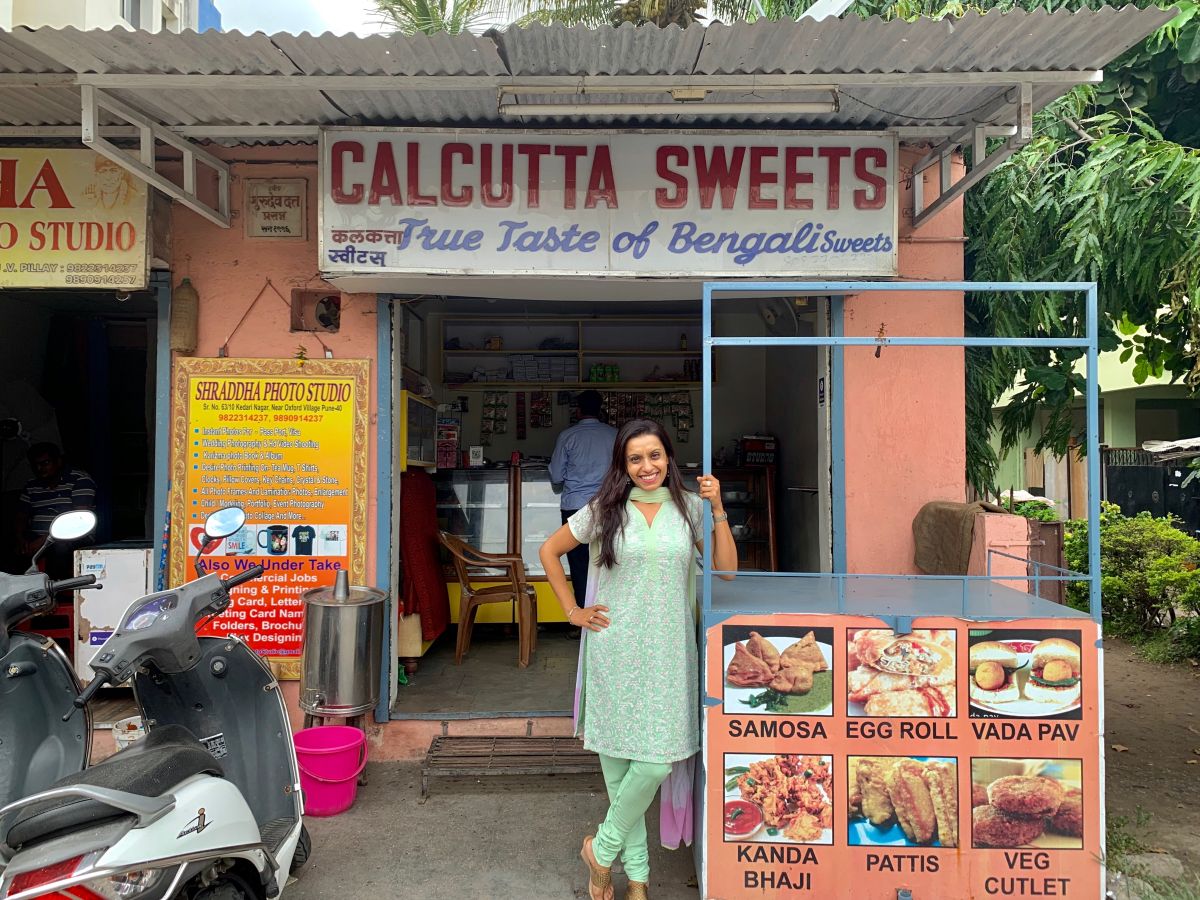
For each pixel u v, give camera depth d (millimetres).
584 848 3016
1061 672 2768
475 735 4254
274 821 2963
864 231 3773
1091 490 2812
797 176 3762
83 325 6238
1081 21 2768
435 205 3742
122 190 3877
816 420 5414
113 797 2059
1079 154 5129
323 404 4211
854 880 2777
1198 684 6047
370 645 3848
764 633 2803
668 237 3771
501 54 2990
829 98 3465
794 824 2787
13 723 2664
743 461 6566
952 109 3662
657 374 7555
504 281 3885
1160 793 4020
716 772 2803
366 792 3918
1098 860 2752
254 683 3094
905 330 4273
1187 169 4145
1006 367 4895
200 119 3760
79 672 4301
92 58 3016
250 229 4227
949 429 4262
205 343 4234
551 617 6102
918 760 2777
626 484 2875
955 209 4277
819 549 4648
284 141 4141
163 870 2137
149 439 6109
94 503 5242
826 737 2791
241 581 2885
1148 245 4520
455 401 7484
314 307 4363
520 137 3738
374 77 3150
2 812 2023
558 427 7520
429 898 3041
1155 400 13297
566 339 7613
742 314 7449
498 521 6180
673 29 2805
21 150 3855
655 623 2775
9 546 5750
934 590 3387
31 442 6008
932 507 4074
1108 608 7676
